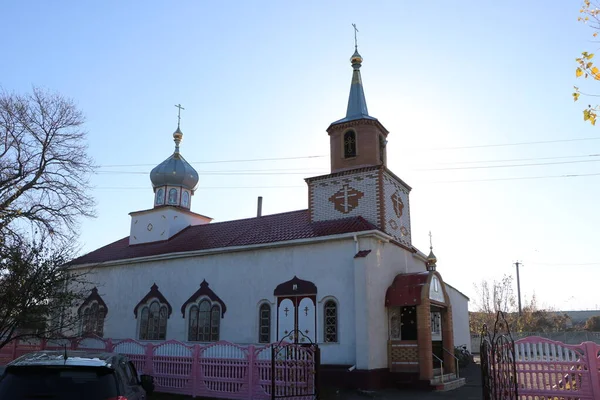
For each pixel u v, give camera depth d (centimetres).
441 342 1970
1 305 1295
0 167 2069
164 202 2798
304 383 1290
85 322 2077
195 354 1546
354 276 1736
